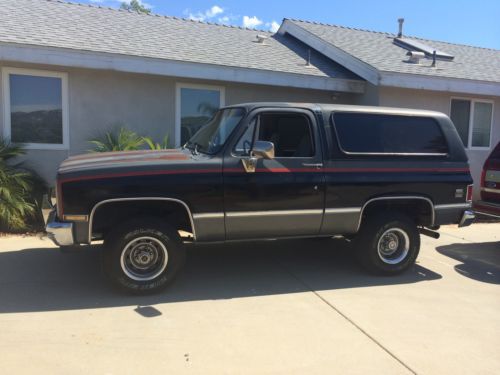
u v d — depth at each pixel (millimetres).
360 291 5172
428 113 5836
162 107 9398
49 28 9070
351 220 5387
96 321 4176
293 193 5078
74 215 4508
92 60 8195
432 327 4277
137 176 4609
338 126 5379
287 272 5770
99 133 9008
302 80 9734
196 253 6516
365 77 9930
